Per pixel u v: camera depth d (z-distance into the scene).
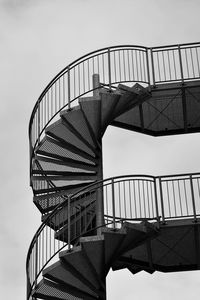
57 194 13.66
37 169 14.65
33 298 13.32
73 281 12.80
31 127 14.73
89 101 13.27
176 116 15.89
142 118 16.02
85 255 12.19
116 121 15.95
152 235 12.55
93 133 13.65
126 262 13.98
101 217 13.21
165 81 14.30
